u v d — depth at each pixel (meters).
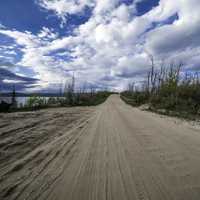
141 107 27.44
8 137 6.43
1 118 11.28
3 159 4.33
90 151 5.05
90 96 57.19
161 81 34.62
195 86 22.42
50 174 3.49
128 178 3.32
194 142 6.03
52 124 9.82
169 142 6.05
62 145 5.68
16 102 22.94
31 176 3.39
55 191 2.83
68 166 3.91
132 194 2.75
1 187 2.96
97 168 3.81
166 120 12.09
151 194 2.75
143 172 3.60
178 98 21.56
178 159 4.36
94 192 2.81
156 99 27.44
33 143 5.84
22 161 4.20
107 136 7.07
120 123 10.64
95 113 17.30
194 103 18.45
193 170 3.69
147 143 5.94
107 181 3.20
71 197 2.66
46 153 4.84
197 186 3.00
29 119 11.24
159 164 4.04
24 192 2.80
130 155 4.70
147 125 9.85
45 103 29.91
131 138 6.69
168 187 2.97
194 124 10.26
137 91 57.81
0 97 22.89
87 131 8.14
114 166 3.92
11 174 3.48
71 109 22.48
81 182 3.15
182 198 2.63
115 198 2.64
